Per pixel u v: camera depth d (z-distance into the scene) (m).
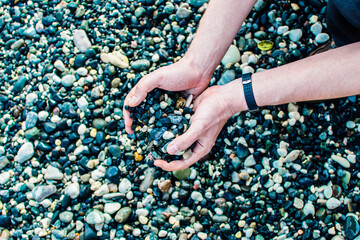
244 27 0.83
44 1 0.90
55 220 0.82
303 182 0.80
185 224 0.82
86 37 0.86
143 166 0.82
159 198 0.82
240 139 0.82
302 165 0.81
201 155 0.76
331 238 0.79
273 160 0.81
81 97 0.84
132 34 0.87
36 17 0.90
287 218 0.80
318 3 0.82
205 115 0.71
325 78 0.64
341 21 0.72
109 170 0.82
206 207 0.82
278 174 0.81
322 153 0.81
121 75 0.85
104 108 0.85
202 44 0.74
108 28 0.87
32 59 0.88
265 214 0.81
